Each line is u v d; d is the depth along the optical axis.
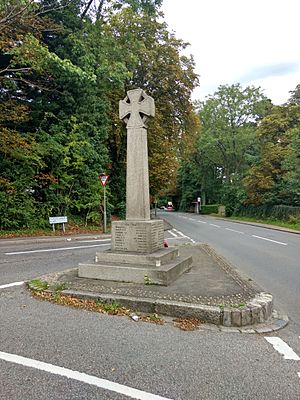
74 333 4.24
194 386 3.07
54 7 16.52
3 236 15.20
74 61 17.42
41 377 3.18
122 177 25.62
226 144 48.44
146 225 6.91
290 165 26.08
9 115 15.66
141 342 4.01
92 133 20.00
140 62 23.20
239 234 20.08
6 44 13.74
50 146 16.88
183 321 4.72
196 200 64.50
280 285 7.37
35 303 5.43
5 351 3.71
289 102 35.66
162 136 25.48
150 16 24.06
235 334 4.36
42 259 9.76
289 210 29.86
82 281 6.36
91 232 18.77
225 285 6.05
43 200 18.28
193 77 25.52
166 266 6.41
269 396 2.93
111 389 2.99
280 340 4.21
